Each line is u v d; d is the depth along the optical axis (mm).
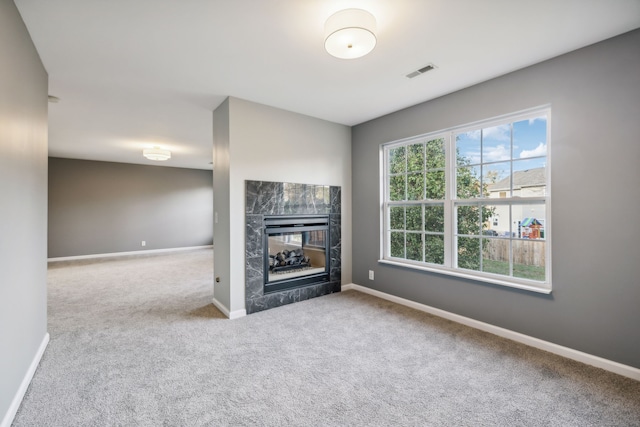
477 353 2389
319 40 2123
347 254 4230
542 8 1773
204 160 7414
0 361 1518
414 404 1784
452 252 3133
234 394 1875
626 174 2033
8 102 1637
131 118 3938
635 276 2008
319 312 3322
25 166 1940
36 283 2193
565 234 2312
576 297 2264
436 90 2998
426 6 1758
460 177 3102
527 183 2617
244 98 3221
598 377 2041
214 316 3230
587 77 2189
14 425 1597
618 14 1832
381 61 2416
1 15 1534
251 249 3311
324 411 1724
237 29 1983
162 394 1869
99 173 7348
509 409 1739
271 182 3461
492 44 2174
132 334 2760
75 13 1801
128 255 7562
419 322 3025
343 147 4176
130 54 2303
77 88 2939
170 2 1711
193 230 8812
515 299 2611
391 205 3799
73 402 1782
